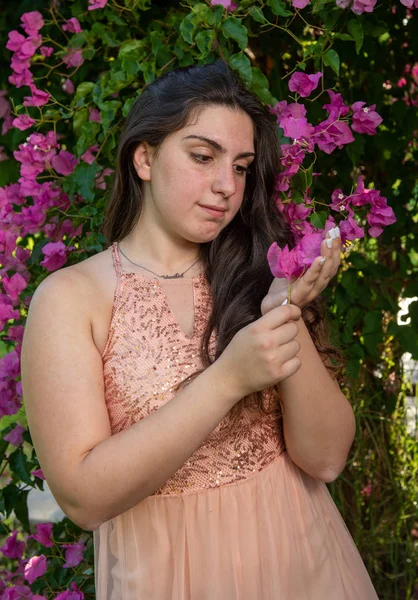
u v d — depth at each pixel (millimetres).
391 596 2965
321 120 2396
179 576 1492
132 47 2145
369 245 2764
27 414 1453
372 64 2580
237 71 1934
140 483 1343
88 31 2383
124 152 1574
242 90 1508
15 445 2363
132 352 1492
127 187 1621
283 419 1568
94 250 2195
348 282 2477
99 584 1595
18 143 2729
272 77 2412
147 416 1406
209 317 1573
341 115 1981
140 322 1509
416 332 2572
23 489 2428
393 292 2791
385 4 2375
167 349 1502
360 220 2549
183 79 1495
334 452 1571
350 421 1583
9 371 2240
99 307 1508
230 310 1561
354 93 2539
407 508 3012
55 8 2457
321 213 1888
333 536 1658
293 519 1585
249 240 1663
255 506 1548
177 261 1608
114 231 1650
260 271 1625
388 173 2674
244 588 1514
